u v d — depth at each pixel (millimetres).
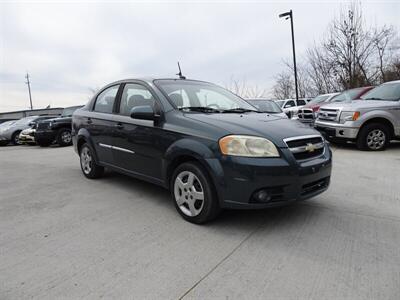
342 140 7754
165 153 3527
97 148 4926
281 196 2996
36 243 2928
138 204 3982
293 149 3070
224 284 2250
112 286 2238
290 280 2285
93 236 3061
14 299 2104
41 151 10547
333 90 21422
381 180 4957
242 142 2955
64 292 2176
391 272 2371
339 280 2275
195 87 4359
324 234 3037
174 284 2256
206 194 3141
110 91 4840
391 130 7535
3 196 4516
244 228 3189
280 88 29391
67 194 4504
